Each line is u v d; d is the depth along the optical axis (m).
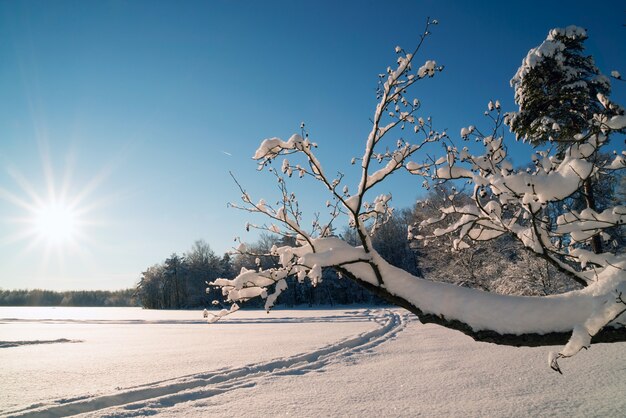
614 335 2.53
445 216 3.62
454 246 3.91
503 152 3.54
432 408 7.74
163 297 89.62
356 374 11.52
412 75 2.81
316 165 3.06
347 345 18.06
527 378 9.56
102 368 14.01
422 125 3.28
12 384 11.59
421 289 2.91
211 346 19.42
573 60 8.48
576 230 3.13
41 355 17.81
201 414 8.32
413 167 3.42
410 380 10.30
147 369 13.59
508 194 3.10
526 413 7.04
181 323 39.88
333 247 3.15
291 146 2.96
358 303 61.53
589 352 11.87
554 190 2.80
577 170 2.75
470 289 2.86
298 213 3.25
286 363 14.00
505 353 13.12
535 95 6.56
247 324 34.00
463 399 8.21
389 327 26.08
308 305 63.09
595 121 2.95
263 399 9.23
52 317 58.28
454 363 12.16
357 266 3.07
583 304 2.59
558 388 8.45
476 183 3.19
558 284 17.28
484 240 3.63
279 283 3.10
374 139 2.94
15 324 42.50
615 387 8.10
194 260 83.88
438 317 2.81
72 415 8.62
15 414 8.38
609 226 3.03
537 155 3.47
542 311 2.62
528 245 3.30
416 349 15.64
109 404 9.50
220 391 10.19
